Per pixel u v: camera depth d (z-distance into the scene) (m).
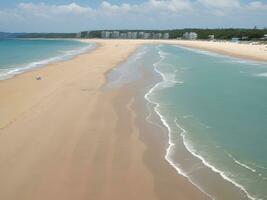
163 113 18.34
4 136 14.23
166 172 11.27
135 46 95.62
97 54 59.03
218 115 18.03
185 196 9.80
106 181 10.53
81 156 12.36
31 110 18.33
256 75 32.91
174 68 38.06
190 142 14.08
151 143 13.91
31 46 104.38
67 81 27.58
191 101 21.19
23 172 11.02
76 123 16.28
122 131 15.31
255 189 10.27
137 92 23.83
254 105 20.22
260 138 14.58
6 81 27.34
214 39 158.25
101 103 20.36
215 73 34.16
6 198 9.48
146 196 9.73
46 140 13.89
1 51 72.44
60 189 9.99
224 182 10.66
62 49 83.25
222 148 13.45
